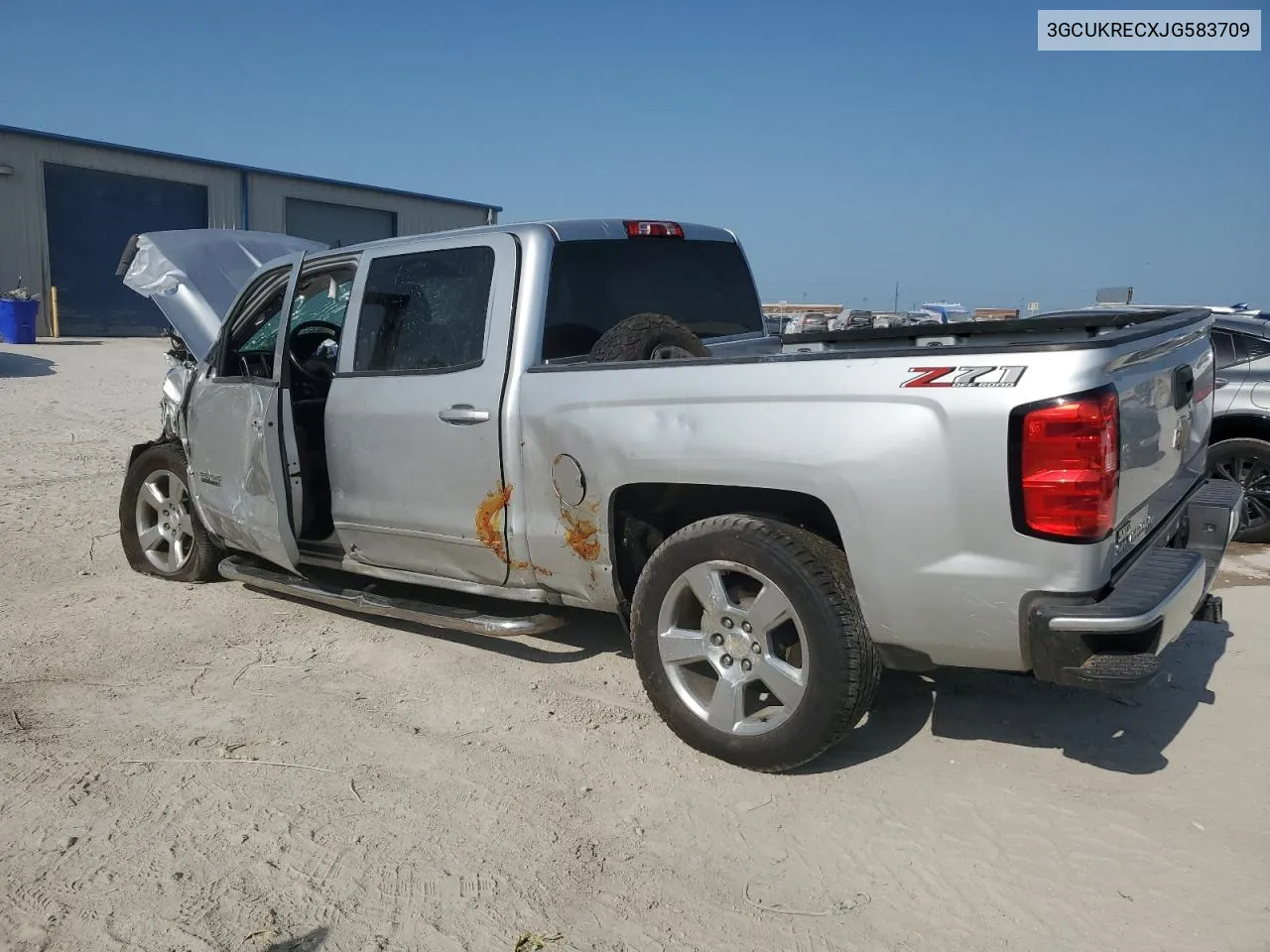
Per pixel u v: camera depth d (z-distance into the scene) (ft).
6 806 11.69
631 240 16.12
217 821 11.37
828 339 15.70
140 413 47.16
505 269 14.48
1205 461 14.76
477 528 14.56
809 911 9.70
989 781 12.02
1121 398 10.50
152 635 17.58
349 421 16.02
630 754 12.91
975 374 10.38
